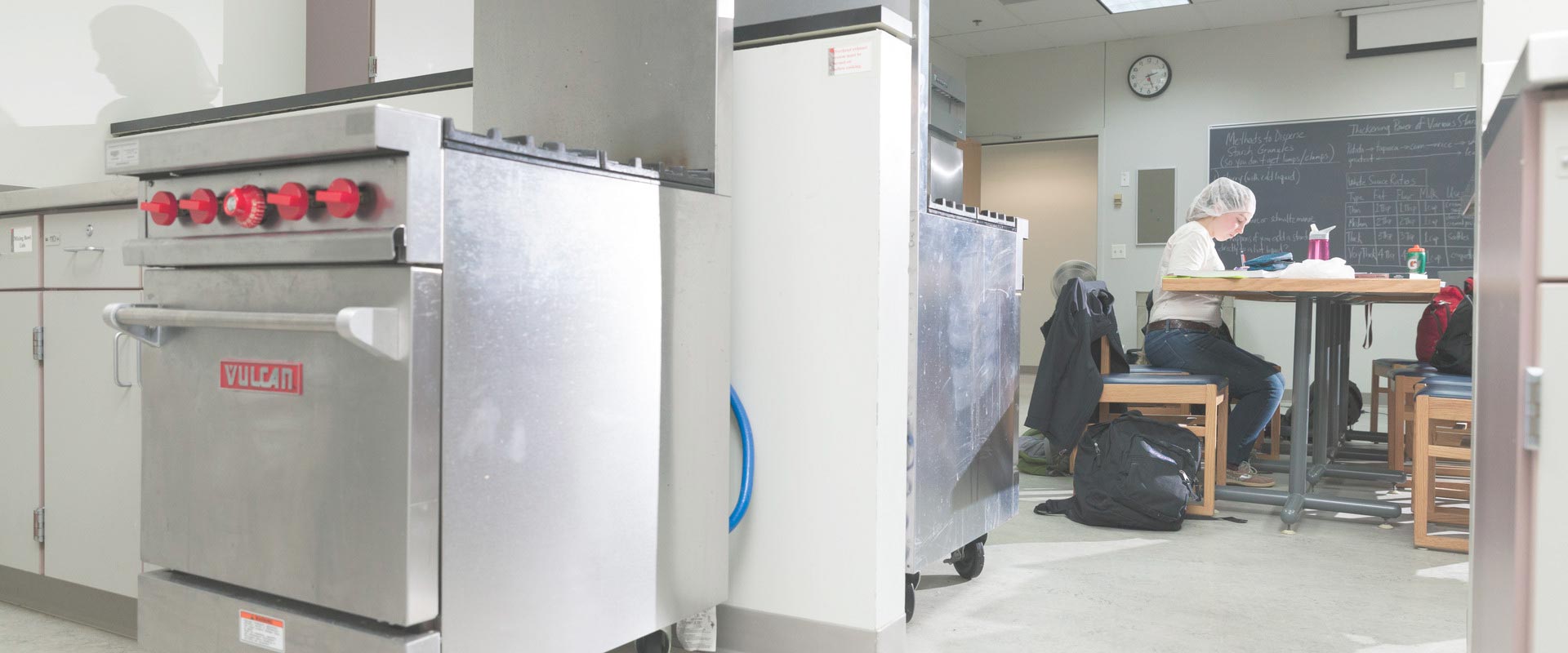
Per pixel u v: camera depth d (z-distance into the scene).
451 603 1.12
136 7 2.73
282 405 1.16
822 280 1.59
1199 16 6.65
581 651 1.31
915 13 1.70
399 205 1.05
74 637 1.78
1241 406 3.32
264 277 1.17
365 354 1.09
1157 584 2.16
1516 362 0.74
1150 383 2.88
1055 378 2.95
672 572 1.47
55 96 2.56
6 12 2.45
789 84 1.61
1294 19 6.66
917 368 1.75
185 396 1.25
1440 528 2.72
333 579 1.12
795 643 1.63
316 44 3.15
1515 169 0.74
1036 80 7.57
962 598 2.04
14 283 1.92
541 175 1.21
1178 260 3.31
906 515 1.74
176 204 1.24
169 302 1.27
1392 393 3.61
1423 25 6.25
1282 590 2.12
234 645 1.21
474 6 1.79
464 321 1.12
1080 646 1.75
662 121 1.58
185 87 2.86
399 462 1.07
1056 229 8.16
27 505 1.90
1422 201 6.33
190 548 1.26
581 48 1.66
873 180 1.55
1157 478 2.67
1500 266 0.83
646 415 1.40
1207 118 6.96
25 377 1.90
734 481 1.68
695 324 1.50
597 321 1.31
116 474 1.77
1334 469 3.58
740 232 1.66
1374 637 1.81
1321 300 3.33
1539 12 1.08
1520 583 0.72
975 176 7.81
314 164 1.12
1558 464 0.70
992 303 2.15
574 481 1.28
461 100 2.14
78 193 1.78
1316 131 6.61
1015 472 2.32
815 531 1.62
